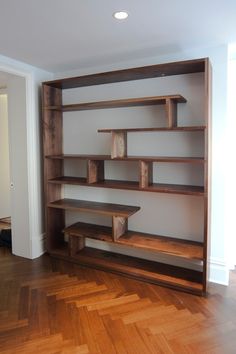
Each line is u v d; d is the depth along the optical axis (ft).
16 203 10.80
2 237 12.29
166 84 9.07
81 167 11.02
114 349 5.95
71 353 5.83
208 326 6.70
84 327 6.65
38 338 6.27
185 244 8.86
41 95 10.48
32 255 10.64
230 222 9.70
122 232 9.70
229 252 9.53
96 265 9.70
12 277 9.17
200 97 8.61
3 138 15.52
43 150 10.62
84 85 10.31
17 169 10.64
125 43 8.07
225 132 8.26
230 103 9.27
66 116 11.06
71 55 9.09
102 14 6.30
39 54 8.96
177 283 8.32
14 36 7.52
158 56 9.17
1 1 5.67
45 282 8.83
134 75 8.91
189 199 9.15
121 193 10.27
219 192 8.52
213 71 8.28
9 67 9.27
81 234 9.80
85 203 10.52
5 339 6.23
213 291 8.30
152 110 9.36
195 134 8.79
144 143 9.62
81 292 8.24
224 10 6.13
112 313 7.21
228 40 7.88
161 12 6.22
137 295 8.09
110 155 9.75
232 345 6.06
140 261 9.83
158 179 9.49
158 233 9.74
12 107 10.44
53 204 10.41
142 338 6.28
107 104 9.18
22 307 7.47
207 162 7.49
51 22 6.70
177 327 6.66
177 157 8.87
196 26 6.96
